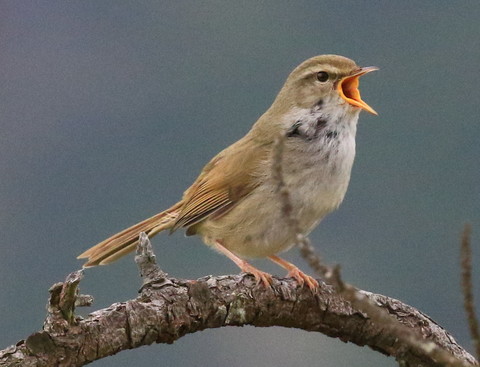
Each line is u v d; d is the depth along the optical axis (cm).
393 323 527
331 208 873
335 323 716
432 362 704
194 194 919
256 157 869
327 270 526
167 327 656
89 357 630
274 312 707
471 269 491
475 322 489
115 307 647
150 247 668
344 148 870
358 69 883
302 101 883
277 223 858
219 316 685
